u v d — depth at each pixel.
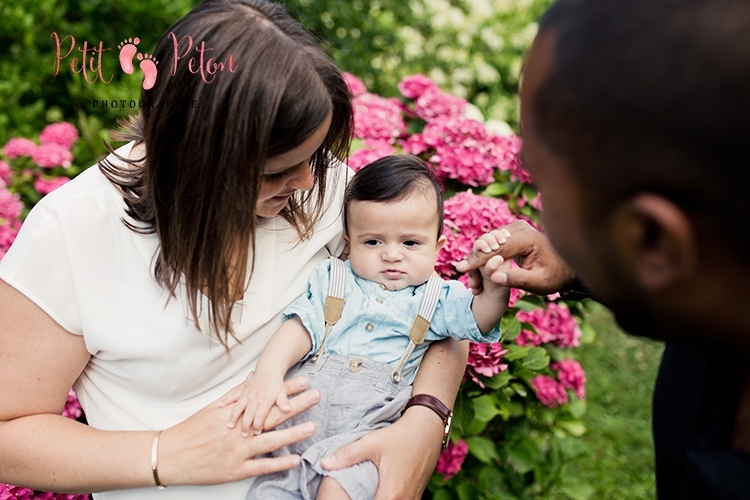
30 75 3.22
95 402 1.41
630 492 2.90
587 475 2.99
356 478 1.29
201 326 1.34
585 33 0.71
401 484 1.33
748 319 0.73
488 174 2.16
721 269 0.70
